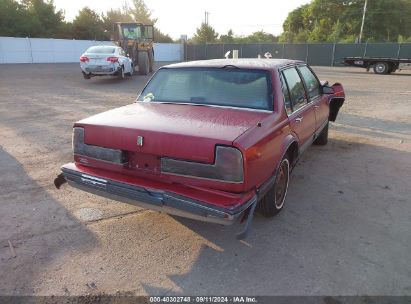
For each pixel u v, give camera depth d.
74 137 3.50
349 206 4.29
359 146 6.93
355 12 63.94
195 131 3.01
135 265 3.12
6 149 6.30
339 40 57.59
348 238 3.58
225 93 3.93
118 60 17.22
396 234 3.67
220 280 2.94
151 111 3.72
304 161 5.96
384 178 5.22
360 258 3.25
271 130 3.37
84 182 3.37
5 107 10.47
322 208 4.23
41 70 25.09
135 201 3.13
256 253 3.31
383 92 15.36
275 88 3.83
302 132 4.51
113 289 2.82
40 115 9.35
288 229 3.74
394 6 63.38
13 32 46.28
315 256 3.27
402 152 6.53
